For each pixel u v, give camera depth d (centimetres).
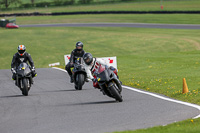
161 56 9406
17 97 4119
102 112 3022
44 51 15350
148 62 8100
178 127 2353
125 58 9438
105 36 19650
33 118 2852
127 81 5400
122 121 2659
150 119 2709
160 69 6681
